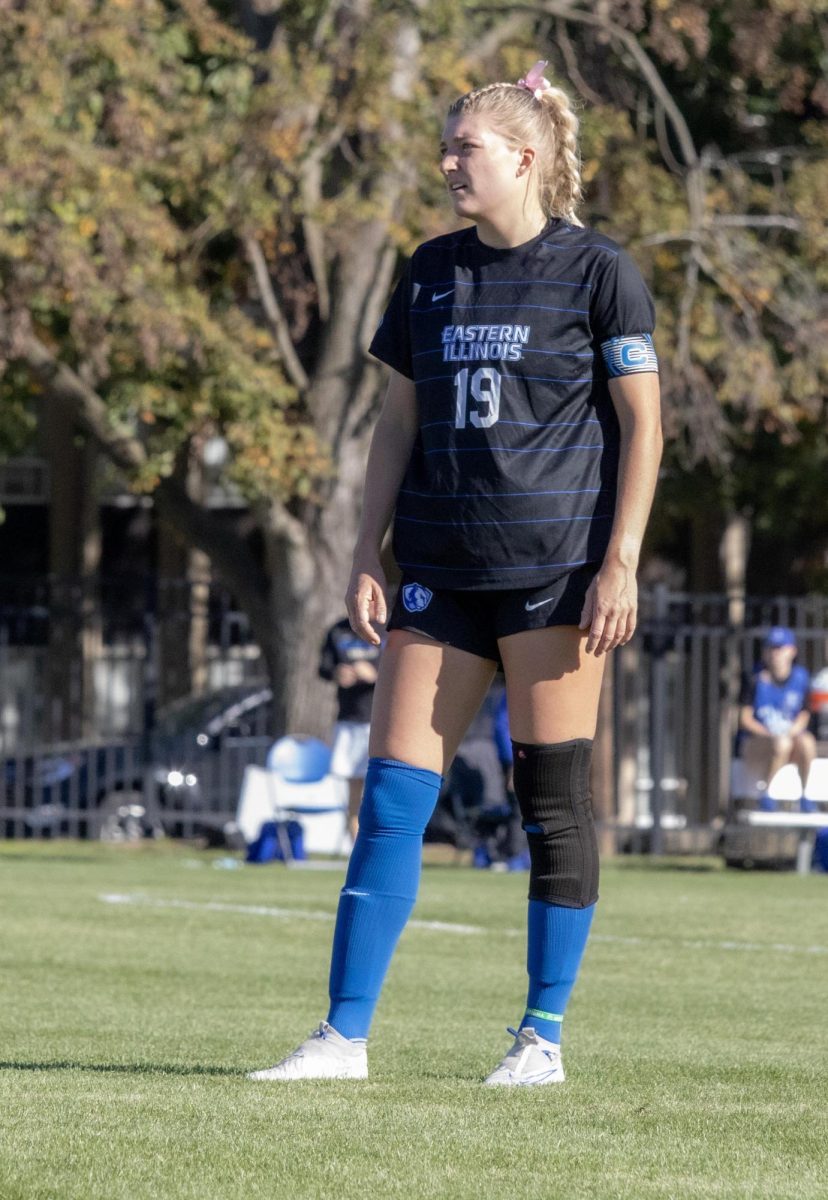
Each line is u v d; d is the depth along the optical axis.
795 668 62.31
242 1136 13.45
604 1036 21.05
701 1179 12.50
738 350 69.06
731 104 80.31
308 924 35.44
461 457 15.93
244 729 77.31
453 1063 18.25
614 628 15.67
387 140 63.47
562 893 16.48
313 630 72.06
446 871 57.12
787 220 72.12
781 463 82.56
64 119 61.72
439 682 16.17
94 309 60.41
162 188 64.12
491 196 16.06
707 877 53.88
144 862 57.75
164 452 64.31
